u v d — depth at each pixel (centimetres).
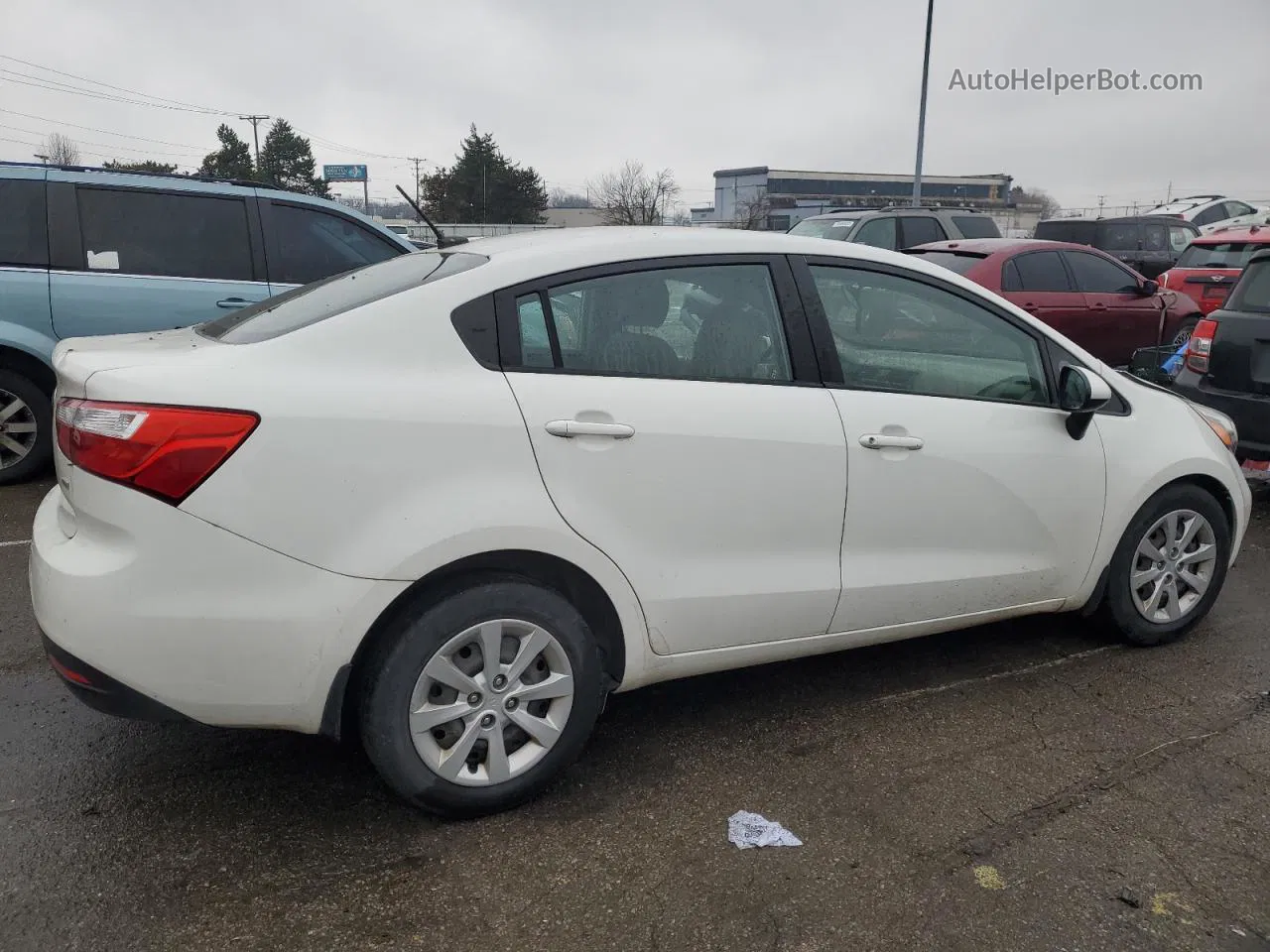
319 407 239
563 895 242
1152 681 368
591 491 267
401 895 241
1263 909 241
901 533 320
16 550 482
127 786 286
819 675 371
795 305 305
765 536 296
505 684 265
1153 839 269
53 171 587
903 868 255
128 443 229
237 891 241
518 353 265
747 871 253
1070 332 881
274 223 634
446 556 248
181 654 234
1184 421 390
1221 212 2231
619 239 288
